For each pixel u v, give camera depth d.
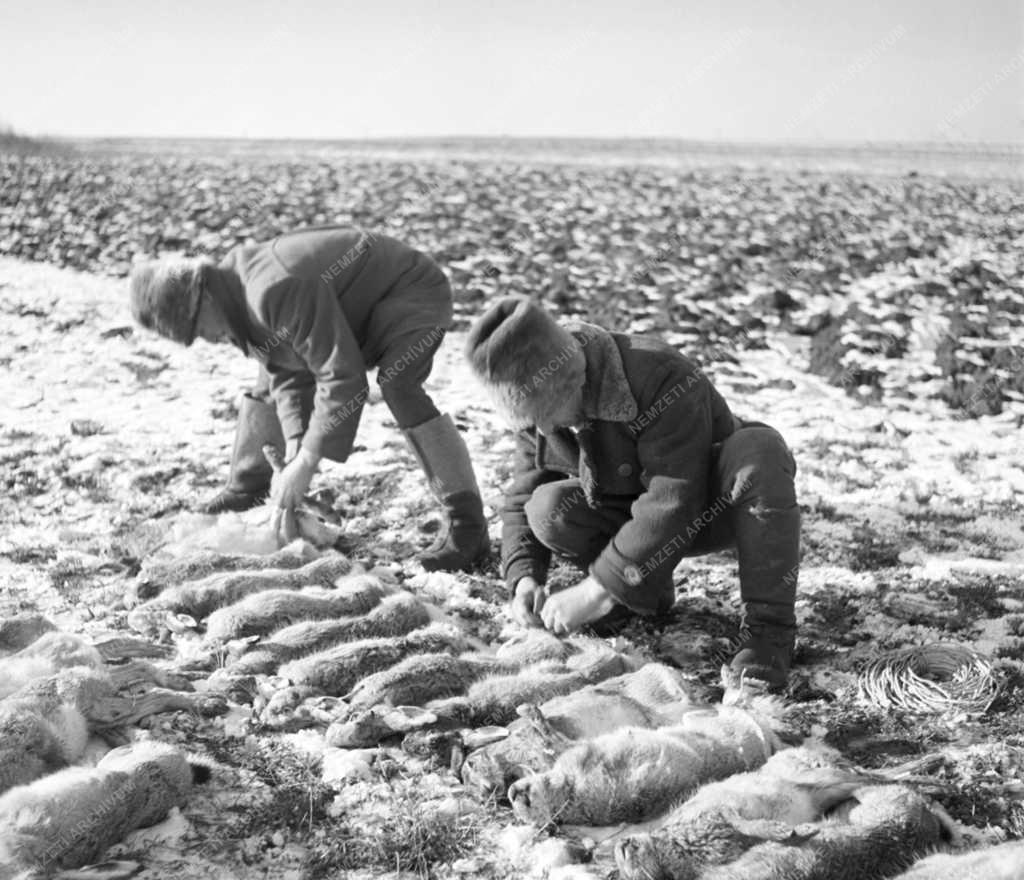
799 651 4.79
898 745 4.05
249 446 6.04
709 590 5.45
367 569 5.52
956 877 2.90
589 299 12.32
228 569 5.15
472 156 26.38
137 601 5.05
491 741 3.77
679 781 3.47
